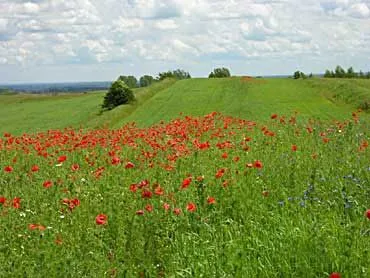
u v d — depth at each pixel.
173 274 7.08
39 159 16.39
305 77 93.25
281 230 7.80
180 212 8.93
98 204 9.75
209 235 8.27
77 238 8.05
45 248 7.49
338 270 6.50
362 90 53.53
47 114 67.25
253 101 56.12
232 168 11.98
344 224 8.03
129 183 11.34
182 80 85.38
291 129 19.89
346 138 16.31
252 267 6.85
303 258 6.80
